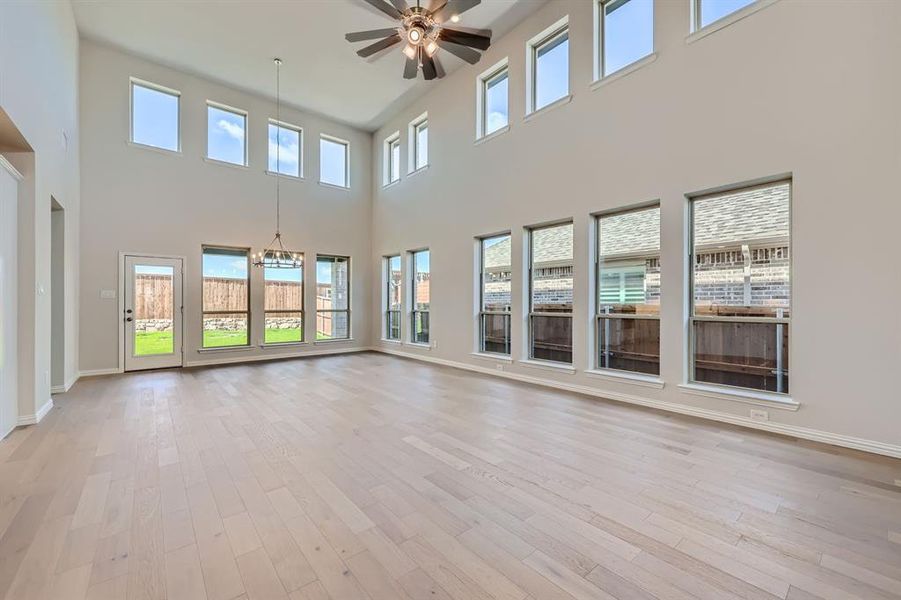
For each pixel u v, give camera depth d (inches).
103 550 69.7
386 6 140.1
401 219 315.6
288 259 299.4
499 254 238.1
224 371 245.1
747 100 138.2
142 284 246.7
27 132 130.5
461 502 86.7
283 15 206.1
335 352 329.4
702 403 149.4
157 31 219.8
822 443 121.9
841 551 70.1
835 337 121.1
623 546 71.4
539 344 215.3
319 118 324.2
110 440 124.2
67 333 193.8
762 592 60.3
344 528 76.8
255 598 58.8
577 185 191.0
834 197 121.3
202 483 95.3
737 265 146.2
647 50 170.1
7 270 131.2
